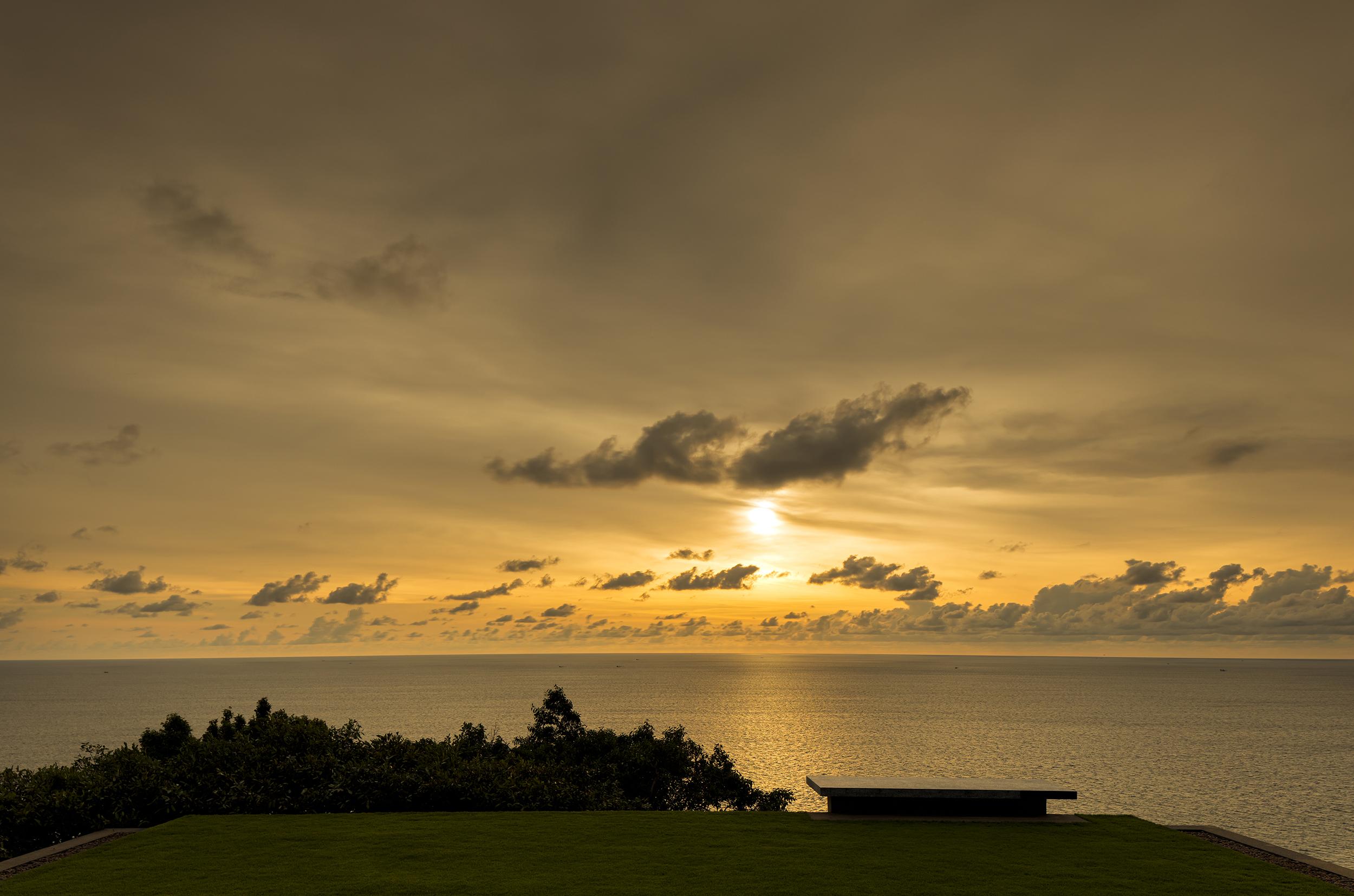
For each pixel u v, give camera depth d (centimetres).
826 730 15438
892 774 9738
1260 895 1120
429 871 1243
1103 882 1178
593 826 1570
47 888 1155
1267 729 17212
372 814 1728
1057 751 12669
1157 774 10575
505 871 1238
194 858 1327
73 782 1769
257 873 1230
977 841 1428
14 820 1628
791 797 3256
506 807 1891
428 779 1916
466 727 3253
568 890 1139
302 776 1888
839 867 1259
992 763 11062
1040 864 1280
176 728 2838
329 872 1236
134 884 1177
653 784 2983
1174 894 1125
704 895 1114
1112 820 1614
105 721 17562
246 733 2272
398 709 19688
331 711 18988
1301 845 6588
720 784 3159
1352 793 9294
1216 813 7994
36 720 17912
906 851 1362
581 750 3136
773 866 1265
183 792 1795
